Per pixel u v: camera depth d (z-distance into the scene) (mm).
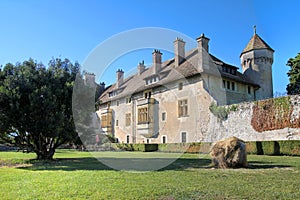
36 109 12008
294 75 31000
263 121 18719
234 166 8641
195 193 4641
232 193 4605
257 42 31688
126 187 5246
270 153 16344
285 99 17547
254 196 4371
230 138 9234
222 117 21531
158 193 4668
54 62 14109
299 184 5395
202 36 23906
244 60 31984
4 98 11469
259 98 29828
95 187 5277
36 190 5098
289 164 9539
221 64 25703
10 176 7141
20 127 12516
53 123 12180
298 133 16547
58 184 5691
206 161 11156
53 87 12938
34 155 16969
